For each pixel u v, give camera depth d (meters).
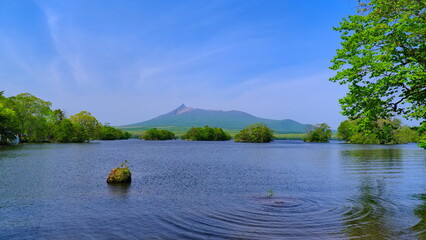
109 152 70.81
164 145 124.06
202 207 16.91
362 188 23.45
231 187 24.09
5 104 104.44
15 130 98.75
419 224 13.27
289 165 43.25
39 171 33.59
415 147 106.81
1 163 41.59
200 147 106.94
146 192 21.77
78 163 43.28
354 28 16.20
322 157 59.06
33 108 116.94
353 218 14.36
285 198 19.52
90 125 155.62
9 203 18.00
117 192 21.69
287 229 12.69
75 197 19.84
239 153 72.69
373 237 11.59
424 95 15.86
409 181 27.17
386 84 15.30
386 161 49.38
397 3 13.75
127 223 13.71
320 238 11.52
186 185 25.02
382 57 14.54
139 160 50.84
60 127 132.50
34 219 14.43
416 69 15.60
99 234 12.15
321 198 19.45
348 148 101.12
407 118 16.41
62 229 12.84
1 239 11.57
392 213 15.29
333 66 17.11
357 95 16.05
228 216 14.88
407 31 14.45
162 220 14.20
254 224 13.43
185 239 11.48
